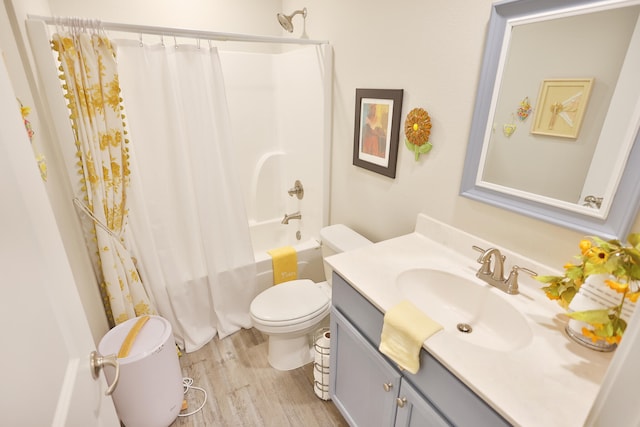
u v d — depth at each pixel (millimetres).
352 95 1895
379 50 1644
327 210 2373
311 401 1780
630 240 851
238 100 2598
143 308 1872
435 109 1423
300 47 2332
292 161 2686
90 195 1605
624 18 849
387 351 1080
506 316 1124
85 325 822
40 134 1323
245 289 2225
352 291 1298
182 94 1701
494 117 1195
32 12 1527
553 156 1061
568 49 966
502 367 861
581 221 1035
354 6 1734
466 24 1227
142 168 1745
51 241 712
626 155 902
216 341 2180
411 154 1601
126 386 1433
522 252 1228
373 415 1339
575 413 742
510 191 1198
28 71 1299
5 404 461
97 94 1494
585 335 907
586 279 910
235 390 1837
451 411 929
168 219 1885
